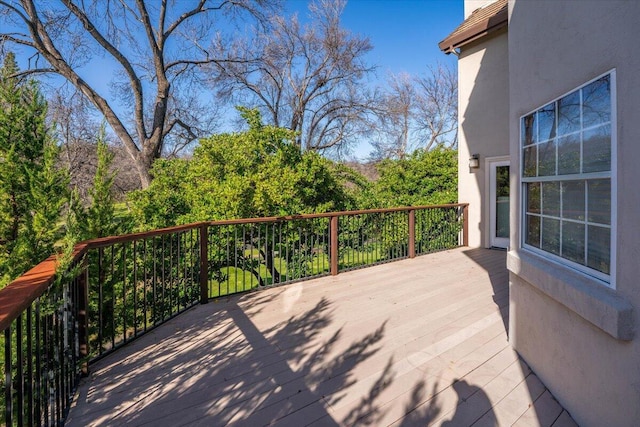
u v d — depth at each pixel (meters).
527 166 2.46
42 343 1.91
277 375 2.36
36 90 2.77
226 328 3.17
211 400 2.09
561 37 1.99
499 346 2.72
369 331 3.05
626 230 1.47
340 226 5.89
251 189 5.59
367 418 1.91
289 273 5.57
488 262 5.80
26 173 2.46
